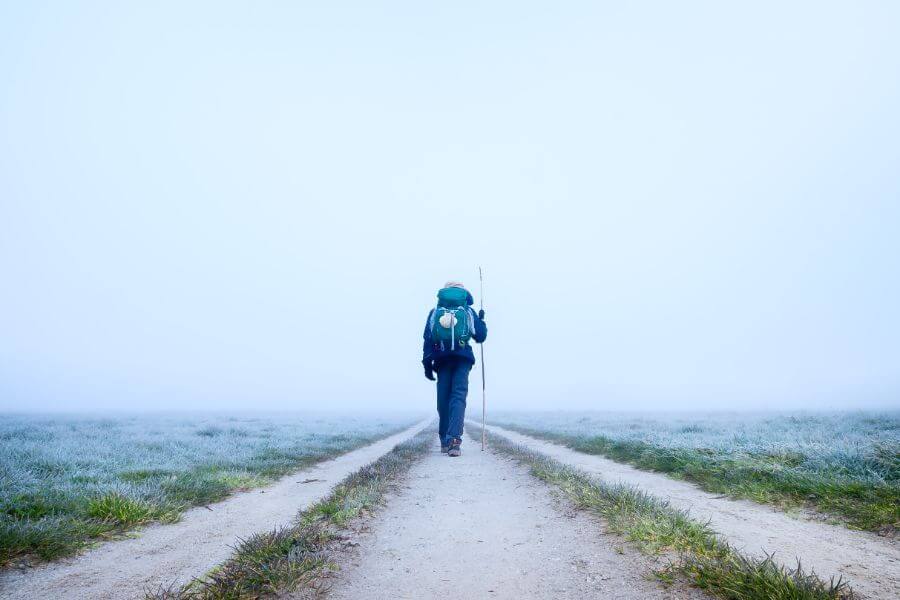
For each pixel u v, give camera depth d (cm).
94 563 345
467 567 329
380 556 352
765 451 764
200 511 523
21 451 857
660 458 825
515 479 687
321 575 302
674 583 282
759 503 523
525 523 444
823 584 252
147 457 896
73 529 398
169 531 435
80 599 278
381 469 708
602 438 1232
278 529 432
